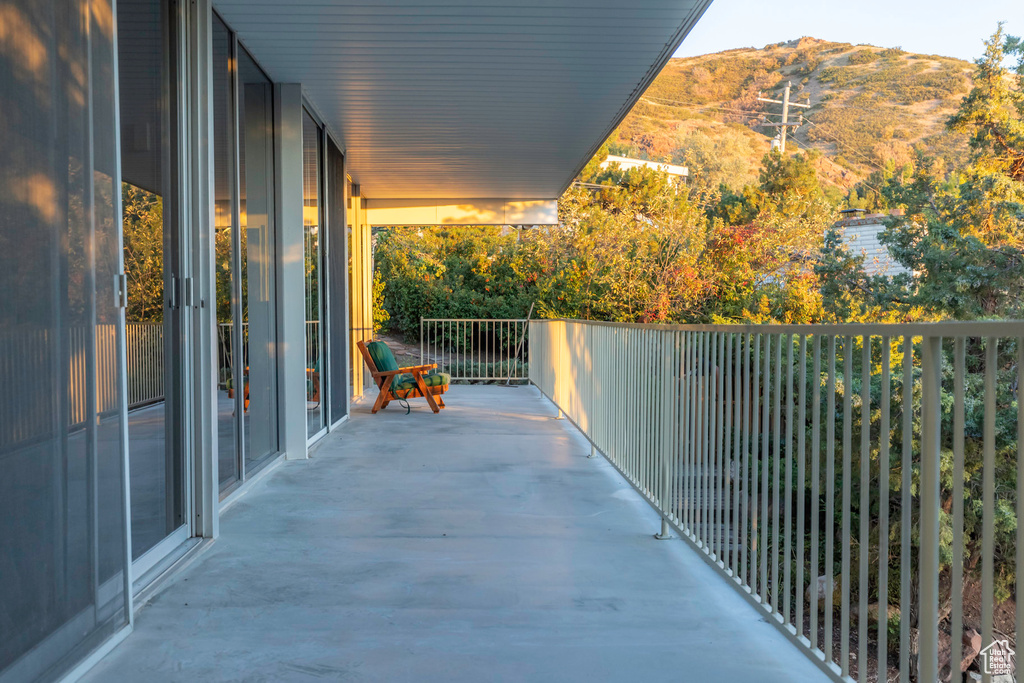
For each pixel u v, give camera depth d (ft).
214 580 9.85
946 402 22.86
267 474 16.26
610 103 19.88
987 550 4.93
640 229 61.36
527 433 22.31
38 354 6.47
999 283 38.96
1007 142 51.80
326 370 22.20
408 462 17.81
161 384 10.48
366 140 24.08
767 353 8.18
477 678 7.30
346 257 25.72
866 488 6.34
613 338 15.23
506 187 32.99
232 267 14.35
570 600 9.25
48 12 6.63
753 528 8.49
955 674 5.14
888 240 45.62
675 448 11.28
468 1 13.52
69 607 7.00
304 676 7.31
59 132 6.77
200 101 11.35
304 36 15.08
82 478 7.19
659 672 7.45
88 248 7.24
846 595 6.59
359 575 10.07
